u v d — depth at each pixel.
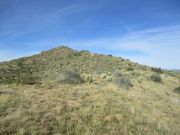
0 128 10.19
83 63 68.38
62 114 12.95
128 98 19.06
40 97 16.22
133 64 71.12
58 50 88.31
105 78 29.12
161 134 12.52
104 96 18.36
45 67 67.31
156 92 26.33
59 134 10.43
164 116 16.95
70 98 16.80
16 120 11.22
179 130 14.38
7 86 20.53
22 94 16.61
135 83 28.31
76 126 11.55
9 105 13.47
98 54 81.50
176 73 74.25
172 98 25.16
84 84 24.36
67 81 25.28
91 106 15.12
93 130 11.30
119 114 14.02
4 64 68.31
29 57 83.00
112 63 67.94
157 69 58.72
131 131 11.93
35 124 11.09
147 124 13.48
